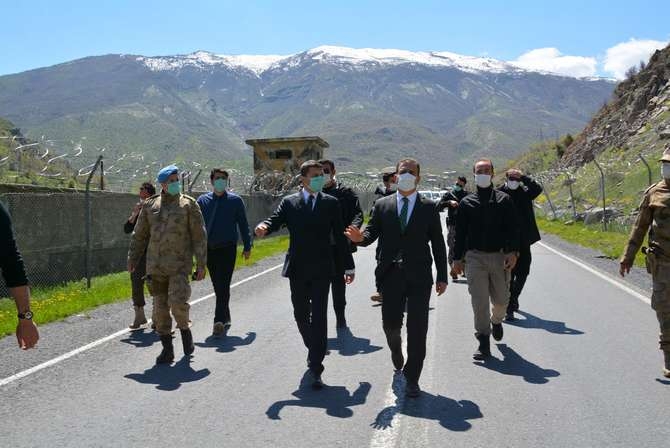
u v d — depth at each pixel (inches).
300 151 1835.6
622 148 1694.1
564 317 412.8
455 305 457.1
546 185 1951.3
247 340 350.3
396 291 259.9
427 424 221.6
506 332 368.5
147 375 281.7
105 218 647.1
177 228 307.0
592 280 589.0
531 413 232.5
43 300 472.1
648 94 1857.8
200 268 314.3
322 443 204.5
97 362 302.8
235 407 239.3
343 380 275.1
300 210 281.3
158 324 305.6
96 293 509.7
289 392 257.9
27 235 532.1
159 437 209.5
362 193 2005.4
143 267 380.5
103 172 645.9
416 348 253.3
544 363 300.8
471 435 211.5
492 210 311.4
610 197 1416.1
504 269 314.0
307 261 277.4
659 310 273.1
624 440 207.0
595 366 294.7
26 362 301.6
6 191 516.7
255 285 572.1
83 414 231.1
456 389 261.6
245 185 1127.0
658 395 252.2
